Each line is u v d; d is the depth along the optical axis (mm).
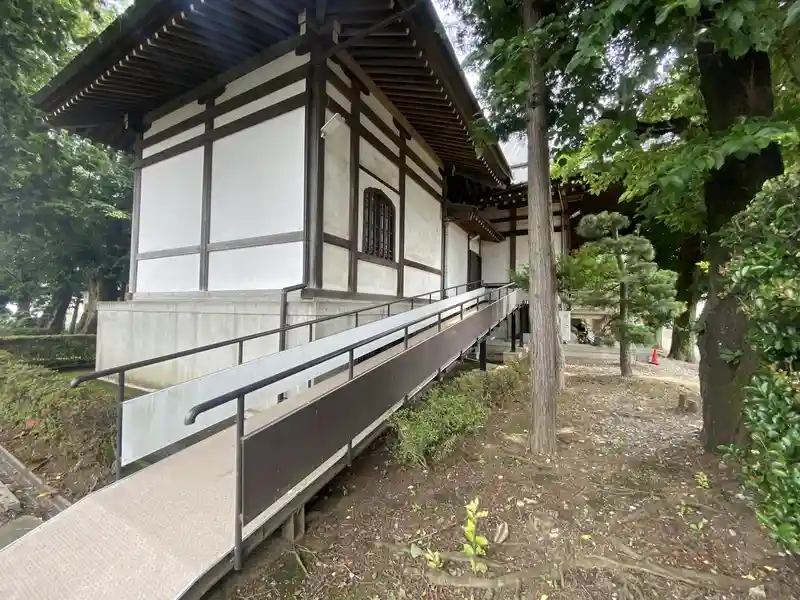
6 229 9188
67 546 1950
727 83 3209
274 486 2111
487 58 3127
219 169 5773
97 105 6574
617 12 2232
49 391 4707
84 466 3539
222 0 4211
